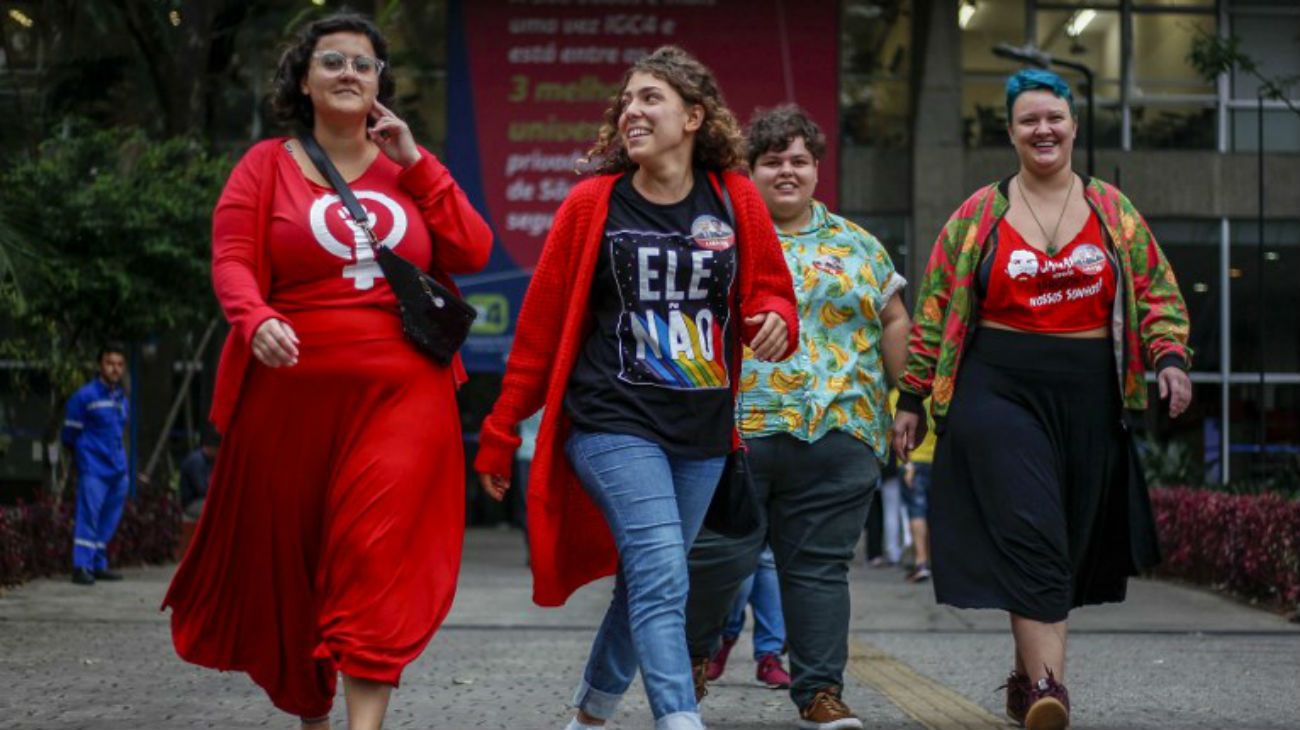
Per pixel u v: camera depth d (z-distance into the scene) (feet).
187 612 17.46
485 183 96.84
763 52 96.73
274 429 16.74
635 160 17.34
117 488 49.93
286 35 66.95
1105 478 21.76
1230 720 22.95
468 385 97.30
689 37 96.78
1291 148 99.30
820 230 22.90
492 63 96.84
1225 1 98.94
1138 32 99.55
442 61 96.99
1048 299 21.52
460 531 16.98
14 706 23.82
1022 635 21.11
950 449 21.68
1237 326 98.12
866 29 98.22
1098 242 21.56
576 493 17.76
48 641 32.60
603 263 17.39
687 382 17.21
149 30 67.72
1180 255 98.89
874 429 22.45
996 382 21.58
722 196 17.72
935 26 97.50
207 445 62.75
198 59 69.26
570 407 17.34
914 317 22.76
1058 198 21.83
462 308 16.83
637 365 17.19
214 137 72.38
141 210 54.49
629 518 16.78
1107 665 30.01
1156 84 99.55
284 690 17.67
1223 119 99.19
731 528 17.90
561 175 96.94
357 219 16.78
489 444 17.78
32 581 48.52
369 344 16.60
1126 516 21.71
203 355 78.02
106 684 26.43
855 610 43.42
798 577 22.16
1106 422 21.67
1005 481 21.12
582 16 96.68
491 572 59.11
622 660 18.15
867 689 26.99
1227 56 58.80
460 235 17.33
